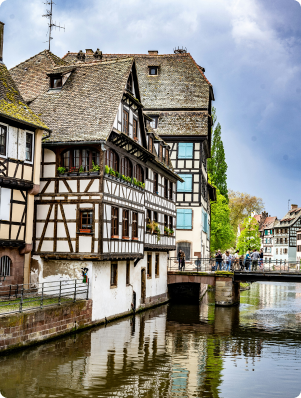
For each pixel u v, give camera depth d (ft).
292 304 109.60
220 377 44.52
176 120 124.36
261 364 50.11
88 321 63.67
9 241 60.39
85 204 64.80
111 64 75.00
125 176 74.02
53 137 66.64
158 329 67.46
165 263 105.19
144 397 37.60
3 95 62.23
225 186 179.63
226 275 100.37
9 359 45.60
